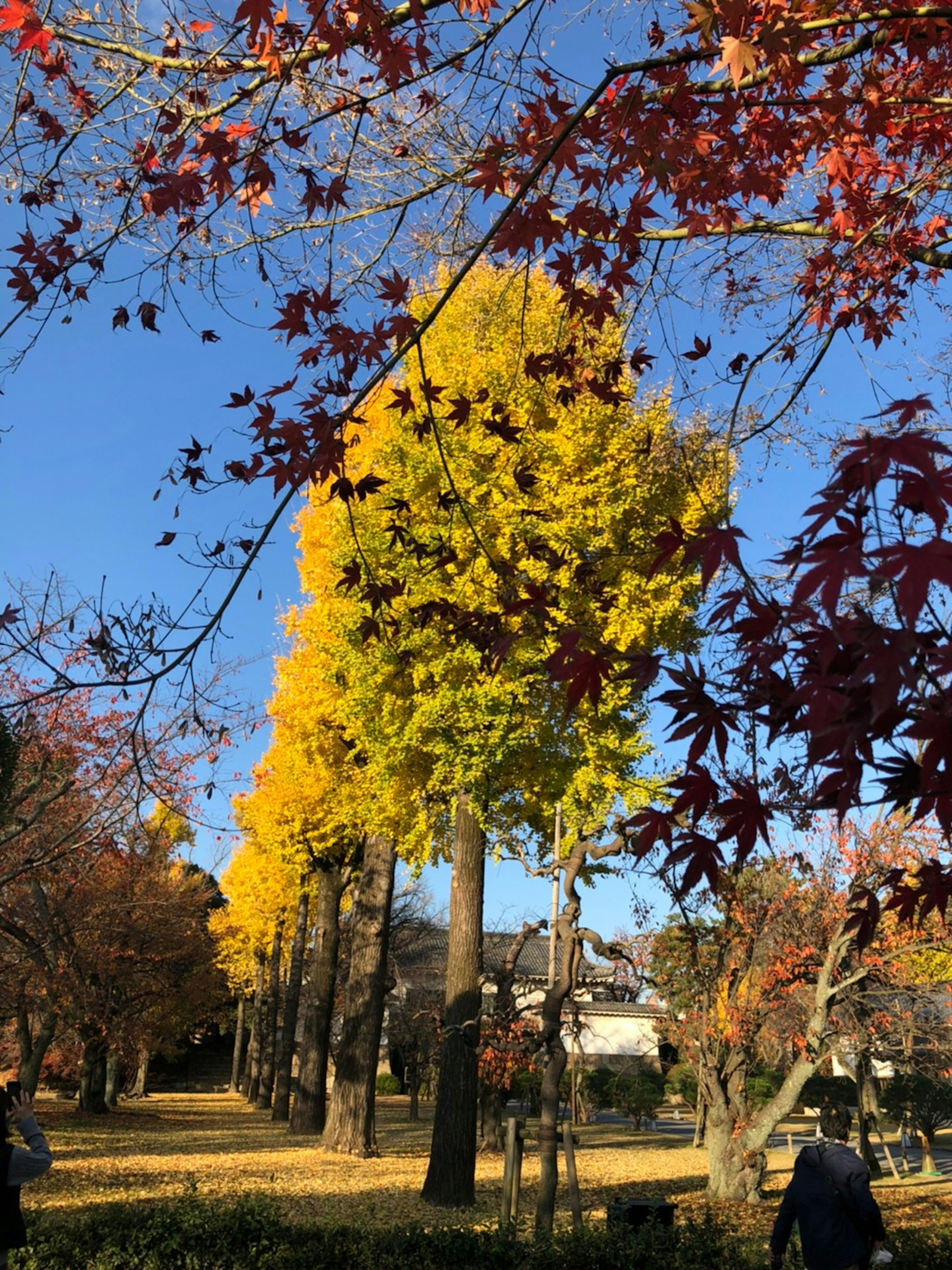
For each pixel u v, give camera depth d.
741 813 2.10
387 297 3.79
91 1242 5.99
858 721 1.56
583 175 3.97
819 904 12.97
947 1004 13.34
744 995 13.46
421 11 3.35
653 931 13.95
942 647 1.52
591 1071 33.72
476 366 9.58
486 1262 6.11
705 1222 7.10
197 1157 17.27
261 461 3.28
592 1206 12.32
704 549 2.03
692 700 2.09
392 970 30.56
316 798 19.20
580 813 10.37
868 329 5.70
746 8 3.25
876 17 3.50
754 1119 13.37
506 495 9.05
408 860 13.65
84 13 4.10
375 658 10.79
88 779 10.45
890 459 1.60
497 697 9.78
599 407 9.49
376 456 10.34
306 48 3.75
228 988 36.41
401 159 5.04
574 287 4.45
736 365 5.16
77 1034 24.30
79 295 4.01
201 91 4.20
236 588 3.09
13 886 13.23
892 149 5.37
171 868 24.91
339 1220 8.32
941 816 1.96
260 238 4.51
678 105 3.97
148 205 3.82
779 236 6.03
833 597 1.50
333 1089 18.12
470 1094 12.02
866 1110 18.89
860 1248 4.70
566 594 8.54
